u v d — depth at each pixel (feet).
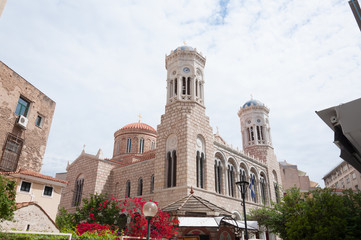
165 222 61.41
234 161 140.05
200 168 115.44
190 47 137.69
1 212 51.21
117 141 190.80
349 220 46.55
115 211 97.50
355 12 36.11
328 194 51.34
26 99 100.63
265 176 166.20
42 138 106.83
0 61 88.58
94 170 145.38
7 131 89.97
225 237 62.69
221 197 118.73
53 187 88.48
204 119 125.49
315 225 47.50
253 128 185.37
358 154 30.01
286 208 62.13
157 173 115.96
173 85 131.23
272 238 138.31
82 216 95.61
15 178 79.20
